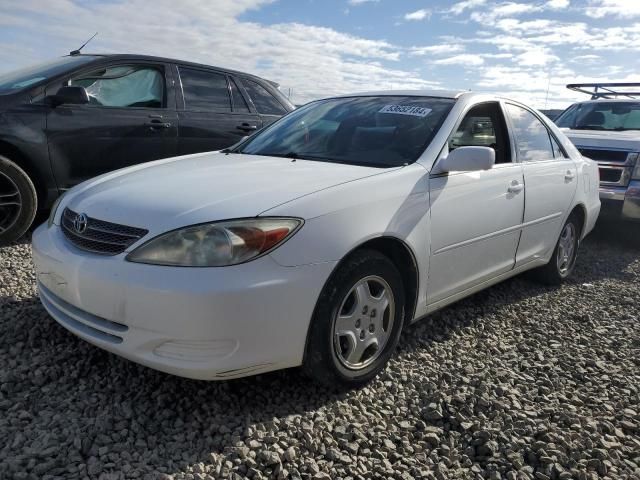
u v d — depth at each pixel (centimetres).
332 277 259
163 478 212
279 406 265
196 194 261
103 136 512
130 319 236
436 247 316
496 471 231
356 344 279
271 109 664
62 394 263
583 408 284
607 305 446
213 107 600
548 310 425
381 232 276
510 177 380
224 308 227
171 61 576
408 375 304
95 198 278
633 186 645
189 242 234
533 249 427
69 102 476
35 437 230
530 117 442
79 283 250
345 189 272
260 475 217
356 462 230
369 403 274
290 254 242
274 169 304
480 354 338
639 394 301
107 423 242
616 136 680
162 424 246
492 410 274
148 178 298
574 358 341
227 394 271
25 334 314
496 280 394
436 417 264
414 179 306
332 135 361
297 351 252
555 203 441
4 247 469
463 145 356
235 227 236
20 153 469
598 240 705
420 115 357
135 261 237
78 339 313
